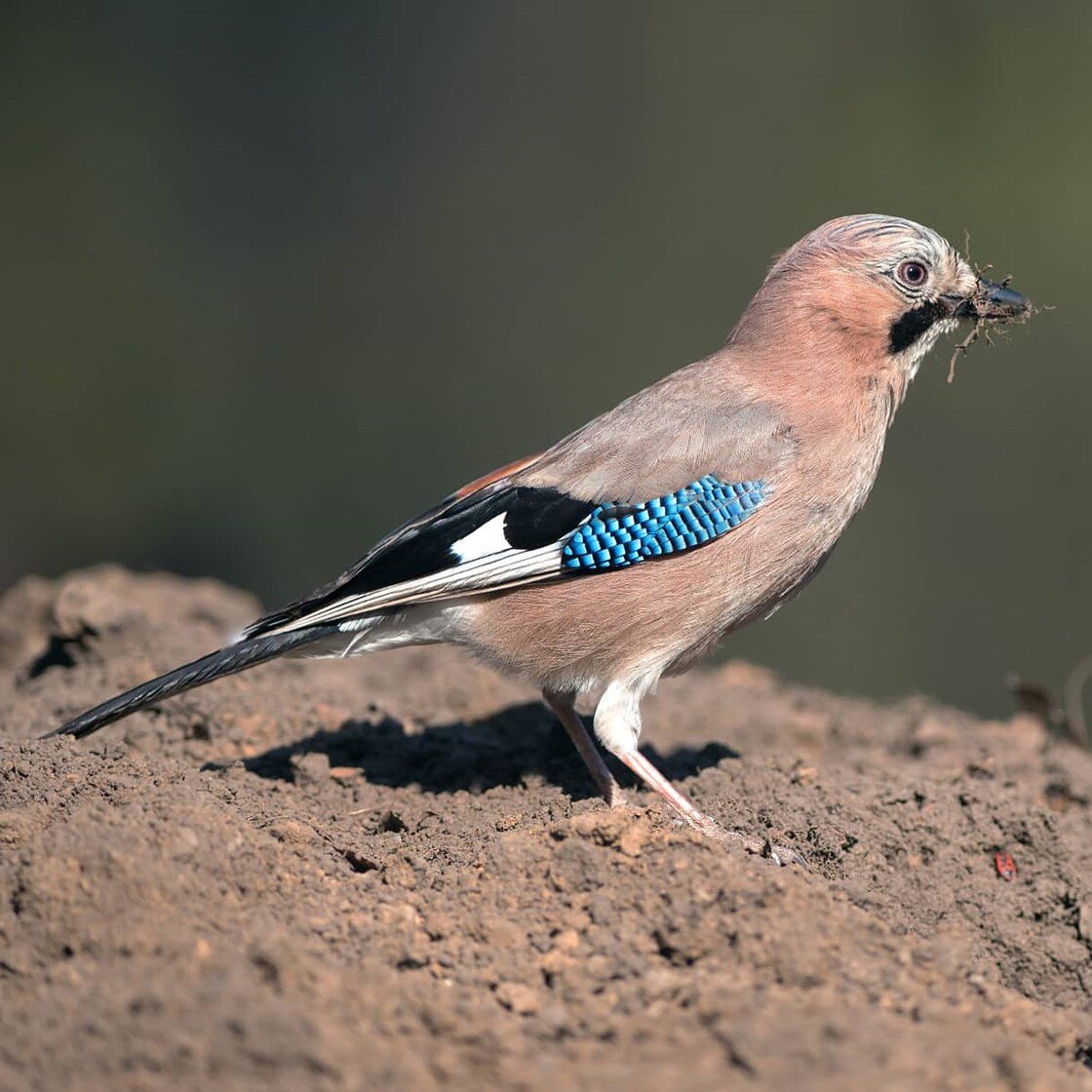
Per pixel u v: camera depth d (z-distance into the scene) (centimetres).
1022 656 2755
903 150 3334
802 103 3453
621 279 3406
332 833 862
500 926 723
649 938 716
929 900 871
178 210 3391
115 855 699
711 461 938
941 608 2791
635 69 3578
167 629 1241
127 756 953
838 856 891
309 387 3247
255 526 3084
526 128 3612
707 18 3550
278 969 648
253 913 719
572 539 925
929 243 988
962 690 2720
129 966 651
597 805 895
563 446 975
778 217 3394
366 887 774
